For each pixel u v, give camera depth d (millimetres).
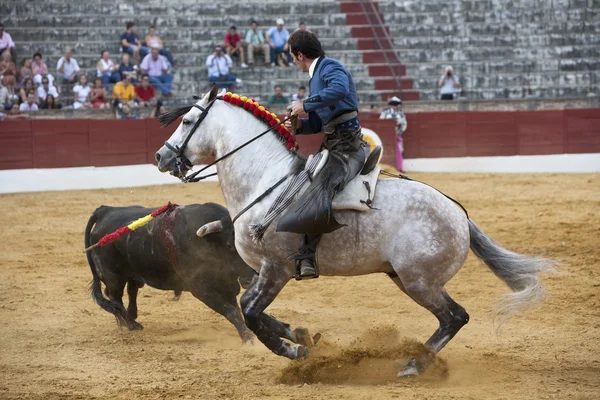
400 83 27828
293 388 6941
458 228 7070
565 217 16766
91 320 9992
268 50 28250
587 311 9781
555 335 8789
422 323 9539
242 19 30141
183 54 28594
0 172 22797
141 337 9102
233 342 8859
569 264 12383
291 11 30766
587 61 29859
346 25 30516
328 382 7176
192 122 7523
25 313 10328
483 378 7227
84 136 23516
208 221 8531
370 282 11906
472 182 23172
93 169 23578
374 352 7512
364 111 26453
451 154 26109
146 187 23359
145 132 24000
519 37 30406
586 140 25828
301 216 6793
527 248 13664
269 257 7145
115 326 9680
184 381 7266
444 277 7070
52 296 11281
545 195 20250
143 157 24047
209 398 6711
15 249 14773
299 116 7969
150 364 7930
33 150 23094
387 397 6586
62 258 14000
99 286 9547
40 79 25297
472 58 29969
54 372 7668
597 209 17719
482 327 9273
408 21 31031
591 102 27422
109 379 7375
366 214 7000
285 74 28281
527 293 7062
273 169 7285
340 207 6922
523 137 25984
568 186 21953
